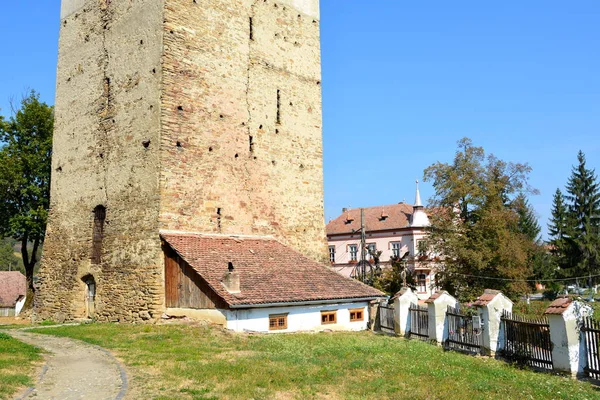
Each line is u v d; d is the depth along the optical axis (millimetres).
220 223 22531
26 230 32656
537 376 13141
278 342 16750
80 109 25188
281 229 25297
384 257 55750
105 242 22531
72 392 10250
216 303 18406
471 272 39562
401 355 15617
